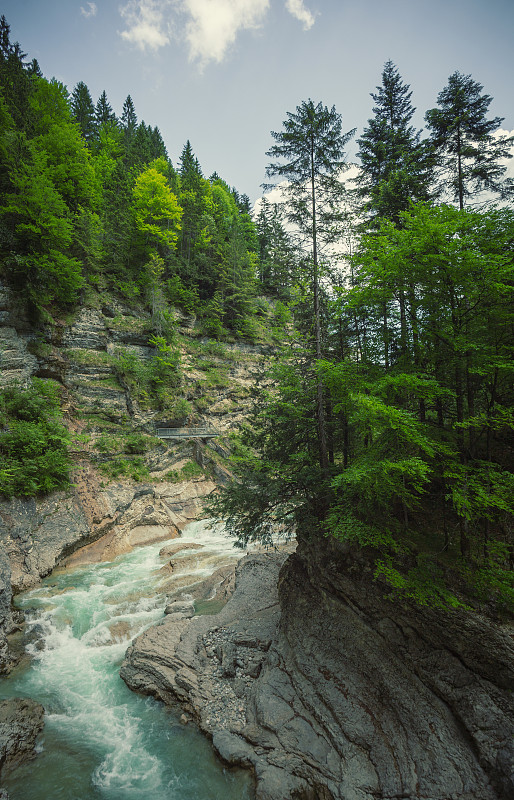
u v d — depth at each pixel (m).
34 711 10.99
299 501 13.57
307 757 9.09
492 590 9.31
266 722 10.05
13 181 27.50
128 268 42.84
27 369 28.03
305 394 14.74
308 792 8.45
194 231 51.19
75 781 9.11
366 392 11.65
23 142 28.75
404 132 19.47
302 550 14.20
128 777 9.21
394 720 9.18
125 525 26.06
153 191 42.88
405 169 17.48
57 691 12.12
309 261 15.62
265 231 60.00
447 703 8.95
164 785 9.01
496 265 9.01
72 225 32.78
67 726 10.79
